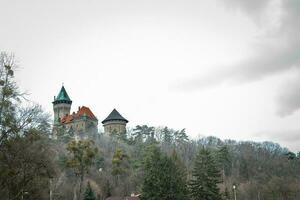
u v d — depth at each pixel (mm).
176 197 69438
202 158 78625
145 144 155000
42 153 33656
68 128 165125
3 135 31531
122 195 103000
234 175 151000
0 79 32438
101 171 112625
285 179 146500
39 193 33688
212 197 75875
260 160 184625
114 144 155125
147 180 70812
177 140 195875
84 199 81375
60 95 188375
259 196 128750
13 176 31359
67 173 91688
